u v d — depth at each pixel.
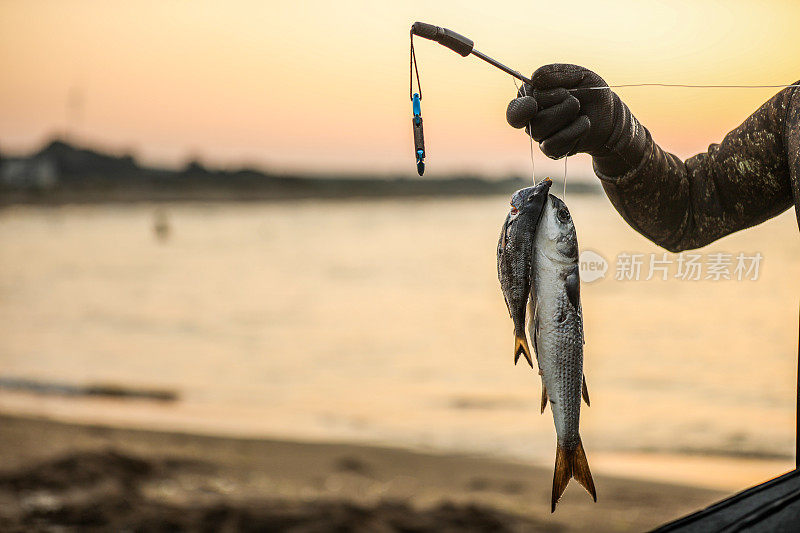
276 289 43.50
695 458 12.38
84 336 28.70
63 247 71.00
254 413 15.99
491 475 9.95
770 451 12.95
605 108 1.80
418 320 32.78
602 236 45.00
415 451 11.30
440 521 7.43
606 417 15.96
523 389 19.30
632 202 1.96
